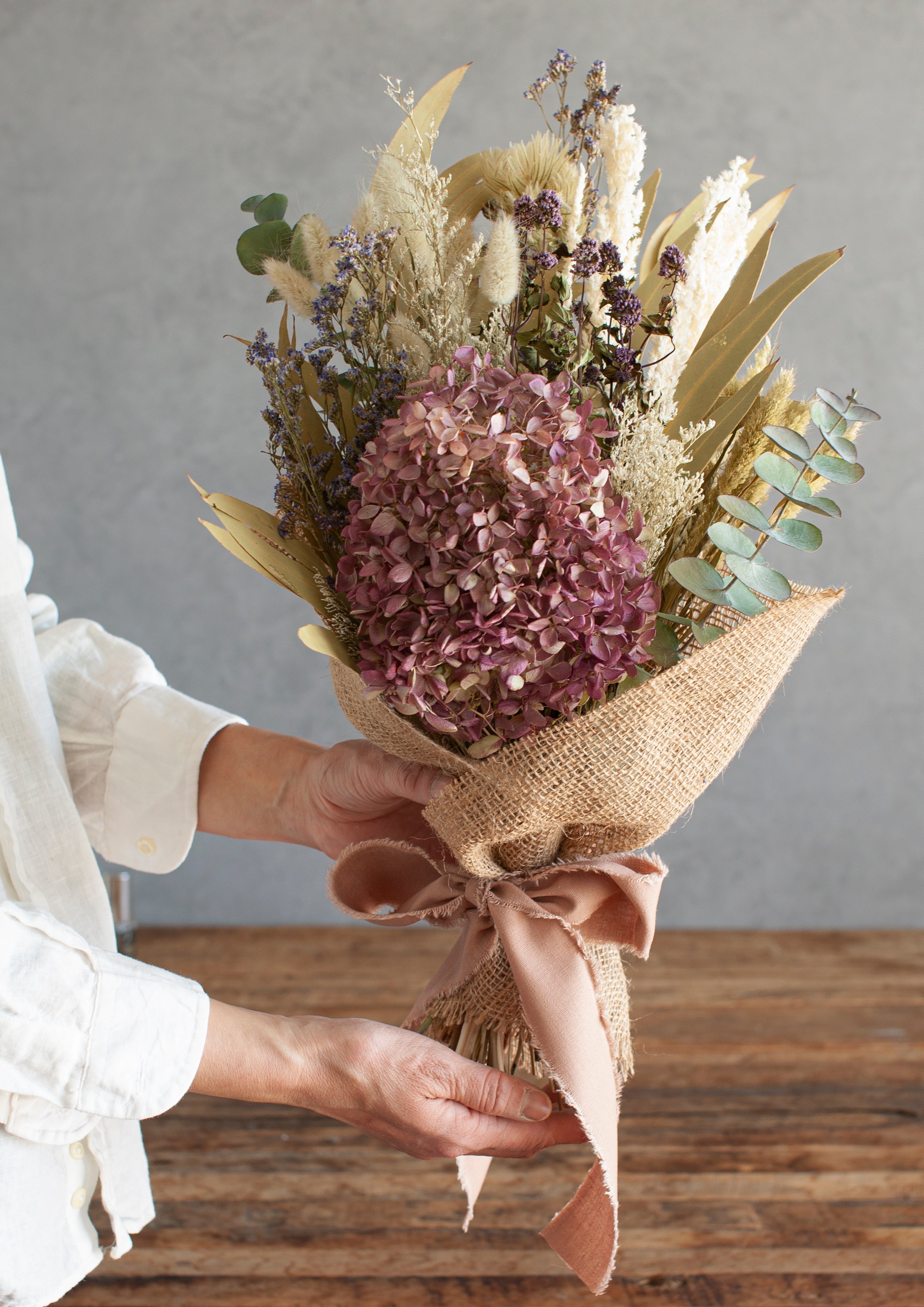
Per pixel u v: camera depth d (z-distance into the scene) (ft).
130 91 10.84
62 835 3.46
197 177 10.98
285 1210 6.79
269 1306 5.91
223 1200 6.89
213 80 10.83
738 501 3.12
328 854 3.70
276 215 3.43
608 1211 3.26
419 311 3.19
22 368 11.25
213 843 11.76
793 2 10.80
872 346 11.30
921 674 11.84
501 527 2.93
